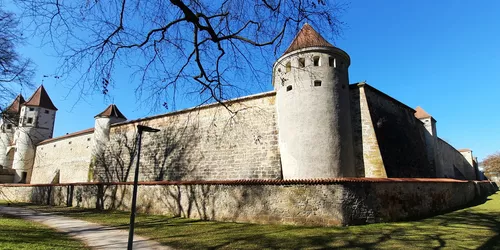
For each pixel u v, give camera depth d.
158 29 6.29
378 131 17.16
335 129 15.74
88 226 12.36
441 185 16.28
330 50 16.78
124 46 6.20
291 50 17.06
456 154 38.84
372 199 11.85
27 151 36.69
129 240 7.19
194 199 14.13
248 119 19.14
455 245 8.22
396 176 17.08
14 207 20.80
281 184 12.11
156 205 15.61
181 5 5.46
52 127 39.66
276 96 18.33
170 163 22.06
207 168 20.03
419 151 22.69
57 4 5.05
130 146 25.28
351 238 9.20
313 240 9.02
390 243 8.52
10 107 15.77
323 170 15.04
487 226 11.12
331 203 11.39
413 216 13.14
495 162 57.41
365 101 17.09
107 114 28.20
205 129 20.94
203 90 7.73
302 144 15.58
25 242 8.48
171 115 23.19
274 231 10.37
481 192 26.86
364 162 16.30
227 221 12.83
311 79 16.20
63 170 31.45
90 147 28.77
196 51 6.81
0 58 13.70
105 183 18.80
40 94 39.75
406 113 22.78
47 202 23.31
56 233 10.68
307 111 15.84
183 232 10.66
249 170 18.16
